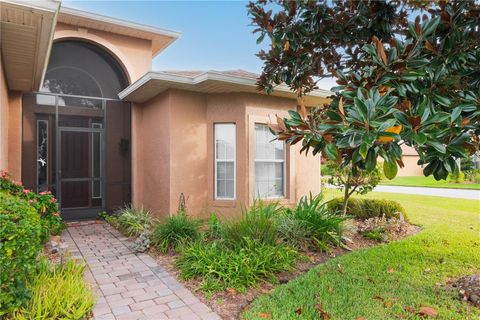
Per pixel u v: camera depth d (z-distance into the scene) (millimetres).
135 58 9828
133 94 8312
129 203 9398
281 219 5645
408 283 3982
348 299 3518
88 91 9125
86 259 5164
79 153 8875
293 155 8516
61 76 8758
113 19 8875
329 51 5012
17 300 3025
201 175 7977
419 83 3141
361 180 7145
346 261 4789
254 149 7977
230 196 8047
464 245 5668
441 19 3408
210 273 4117
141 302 3609
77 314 3156
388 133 2275
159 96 8195
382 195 14805
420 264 4660
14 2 3914
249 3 4938
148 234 5988
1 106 5750
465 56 3256
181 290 3936
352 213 7926
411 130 2467
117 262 5004
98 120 9148
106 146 9180
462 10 3359
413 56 3129
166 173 7723
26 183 8188
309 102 8992
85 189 8953
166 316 3287
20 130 8008
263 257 4387
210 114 8070
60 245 5855
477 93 3234
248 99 7859
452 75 3289
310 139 2854
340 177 7406
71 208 8758
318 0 4645
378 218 7137
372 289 3787
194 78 7125
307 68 5043
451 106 3018
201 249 4707
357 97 2596
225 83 7105
